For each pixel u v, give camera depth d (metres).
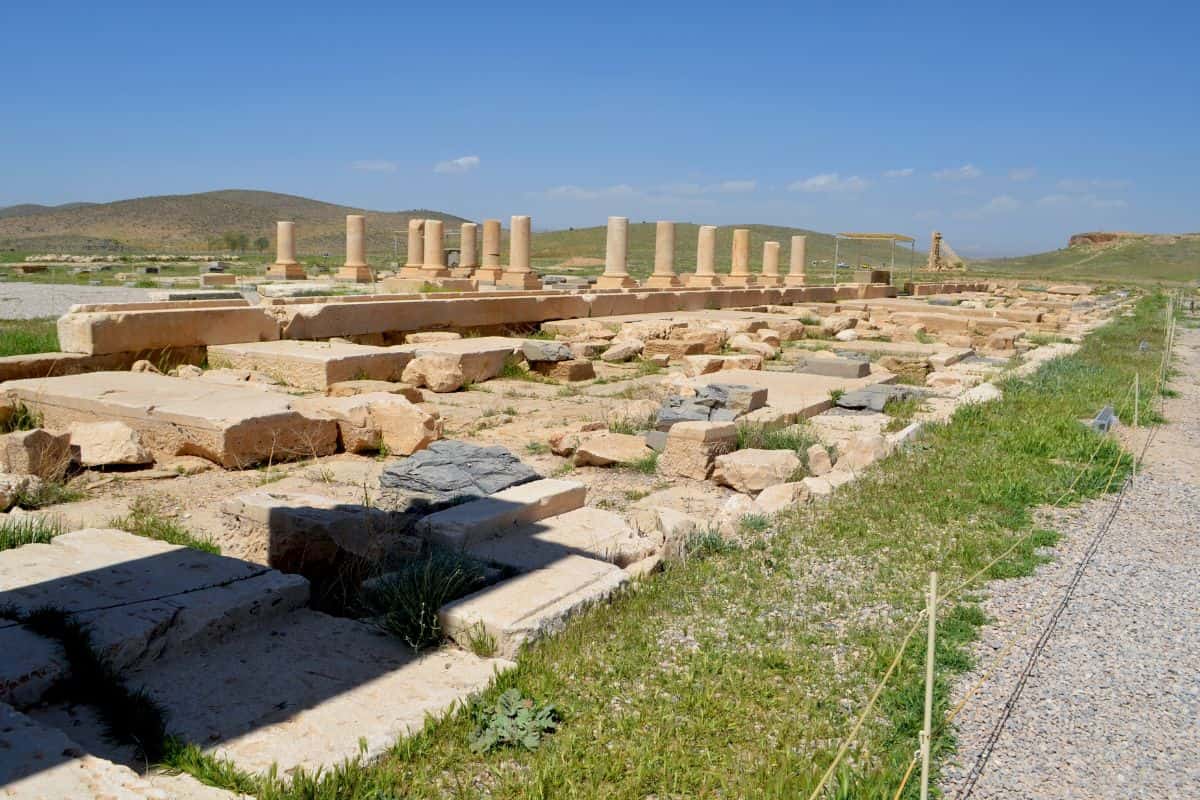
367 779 3.45
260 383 12.17
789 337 23.00
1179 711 4.25
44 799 2.98
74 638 4.07
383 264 67.25
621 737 3.87
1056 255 138.12
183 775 3.41
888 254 110.50
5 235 126.94
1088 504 7.84
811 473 8.88
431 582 4.98
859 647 4.82
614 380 15.33
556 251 99.06
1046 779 3.67
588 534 6.29
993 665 4.64
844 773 3.45
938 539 6.64
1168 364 18.70
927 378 15.99
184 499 7.51
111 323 12.28
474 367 14.26
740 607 5.32
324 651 4.50
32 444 7.67
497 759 3.68
